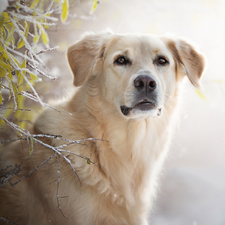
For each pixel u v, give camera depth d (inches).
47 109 130.9
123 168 124.3
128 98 117.3
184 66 138.0
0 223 123.2
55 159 116.8
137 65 122.0
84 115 124.1
